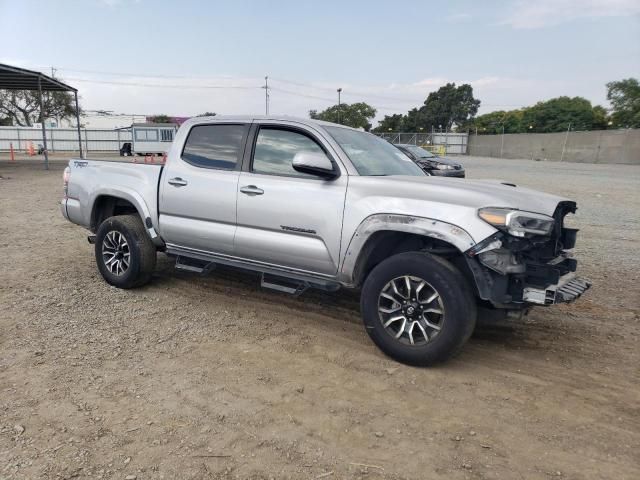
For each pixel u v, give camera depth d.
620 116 66.19
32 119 63.56
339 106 82.81
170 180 5.12
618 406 3.37
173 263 6.72
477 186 4.03
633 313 5.15
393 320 3.88
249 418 3.11
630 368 3.93
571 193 15.95
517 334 4.59
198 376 3.62
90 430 2.93
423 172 5.17
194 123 5.19
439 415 3.21
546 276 3.61
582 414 3.26
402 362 3.88
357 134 4.99
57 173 22.06
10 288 5.47
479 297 3.89
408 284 3.79
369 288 3.95
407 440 2.93
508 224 3.45
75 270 6.26
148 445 2.81
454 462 2.74
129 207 5.96
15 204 12.03
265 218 4.46
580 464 2.75
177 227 5.09
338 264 4.14
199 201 4.88
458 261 3.94
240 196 4.60
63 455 2.70
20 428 2.92
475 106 106.69
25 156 40.09
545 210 3.77
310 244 4.25
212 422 3.05
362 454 2.79
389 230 3.84
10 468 2.58
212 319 4.76
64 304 5.02
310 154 4.09
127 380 3.54
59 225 9.38
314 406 3.27
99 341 4.18
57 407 3.16
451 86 106.12
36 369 3.66
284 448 2.82
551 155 50.25
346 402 3.33
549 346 4.33
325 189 4.19
